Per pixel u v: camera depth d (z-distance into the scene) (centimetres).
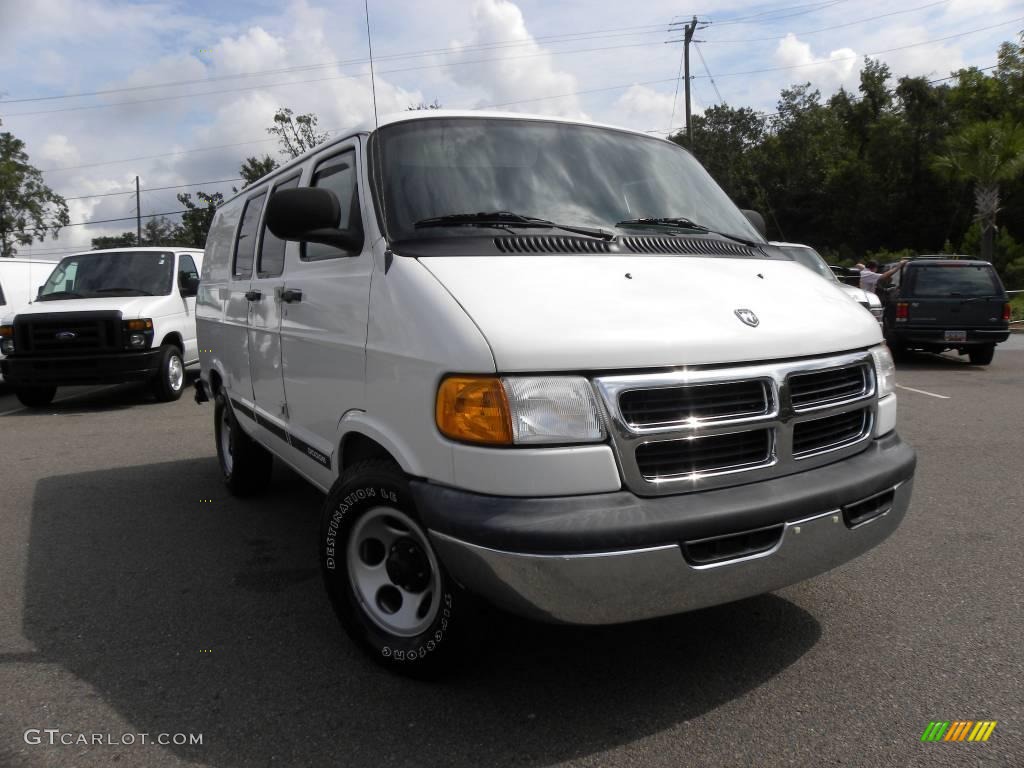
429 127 379
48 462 746
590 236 345
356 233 350
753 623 369
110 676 334
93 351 1055
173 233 5556
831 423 318
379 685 322
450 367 275
